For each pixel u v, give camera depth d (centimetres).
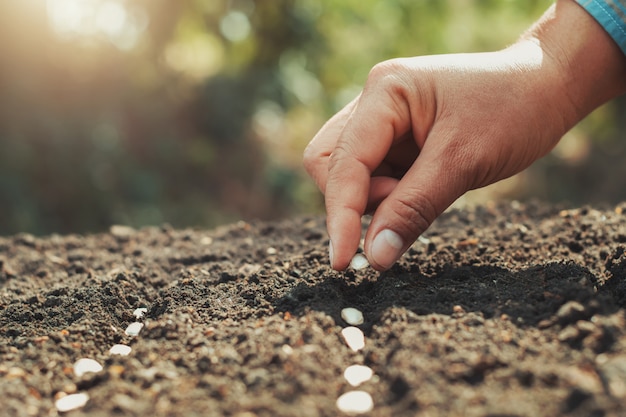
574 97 44
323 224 60
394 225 41
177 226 145
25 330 42
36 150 135
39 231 127
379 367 36
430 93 41
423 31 166
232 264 51
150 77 168
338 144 42
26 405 35
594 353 34
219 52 186
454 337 36
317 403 34
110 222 138
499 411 32
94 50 155
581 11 44
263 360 36
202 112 170
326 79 188
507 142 42
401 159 45
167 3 161
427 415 32
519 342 35
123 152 146
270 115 181
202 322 41
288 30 177
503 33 173
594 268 45
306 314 39
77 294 45
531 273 43
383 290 43
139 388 35
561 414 31
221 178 162
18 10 137
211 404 34
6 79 137
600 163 168
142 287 47
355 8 171
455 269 45
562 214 55
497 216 58
